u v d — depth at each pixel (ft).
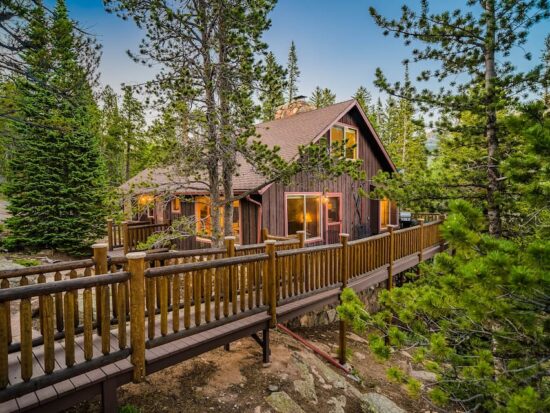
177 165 21.88
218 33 20.65
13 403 8.27
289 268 16.63
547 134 7.42
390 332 10.69
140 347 10.25
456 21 19.26
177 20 19.65
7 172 37.76
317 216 36.40
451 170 23.79
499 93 19.33
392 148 93.40
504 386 9.30
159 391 12.98
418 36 20.22
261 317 14.94
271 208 30.71
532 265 6.87
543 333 9.25
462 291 9.09
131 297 10.15
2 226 43.34
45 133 36.52
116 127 77.71
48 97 22.75
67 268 11.89
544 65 18.13
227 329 13.39
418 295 12.16
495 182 20.56
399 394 19.27
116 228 37.58
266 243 15.19
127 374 10.19
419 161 28.19
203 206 36.37
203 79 20.89
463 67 20.68
